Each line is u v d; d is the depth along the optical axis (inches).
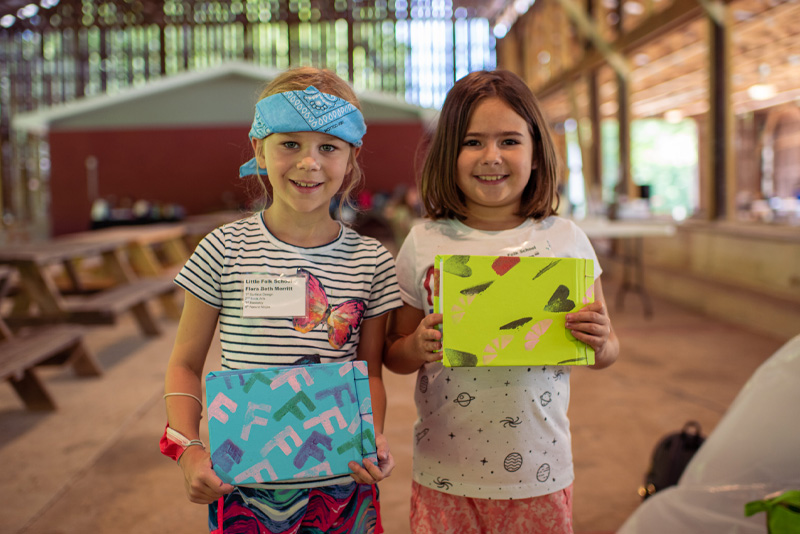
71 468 89.0
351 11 729.0
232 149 582.2
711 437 59.4
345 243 41.7
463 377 43.3
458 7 708.0
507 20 556.7
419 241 47.1
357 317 40.7
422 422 45.4
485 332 39.5
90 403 119.6
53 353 115.2
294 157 37.8
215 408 35.2
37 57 749.3
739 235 190.7
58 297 142.1
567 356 39.9
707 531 53.3
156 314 222.8
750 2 194.9
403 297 47.4
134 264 218.2
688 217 239.6
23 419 110.6
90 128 573.9
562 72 360.2
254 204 46.2
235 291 39.4
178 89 550.6
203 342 40.3
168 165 584.7
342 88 40.3
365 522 40.6
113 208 570.3
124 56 756.6
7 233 572.1
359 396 36.6
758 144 269.4
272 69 542.0
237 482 34.7
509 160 43.8
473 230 46.6
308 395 36.0
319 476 35.4
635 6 260.7
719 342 160.9
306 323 39.3
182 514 75.3
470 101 44.4
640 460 89.2
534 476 43.1
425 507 44.7
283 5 732.7
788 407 54.3
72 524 73.0
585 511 74.9
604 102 349.4
